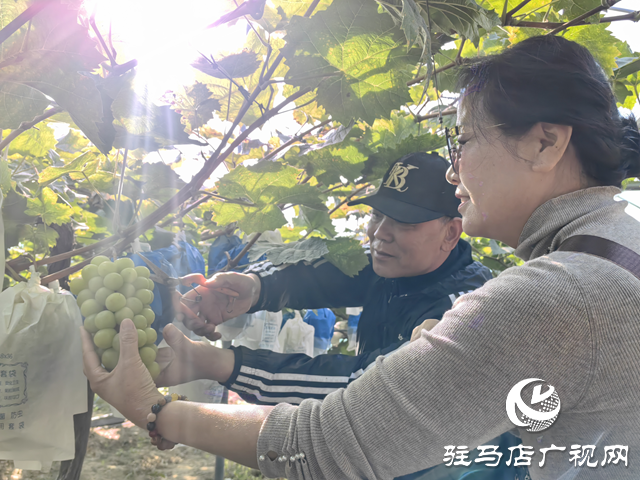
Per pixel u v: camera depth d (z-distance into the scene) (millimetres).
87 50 730
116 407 924
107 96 792
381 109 1138
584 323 678
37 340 919
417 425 737
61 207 1310
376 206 1525
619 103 1553
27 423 912
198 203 1485
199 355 1174
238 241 2023
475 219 951
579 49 861
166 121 990
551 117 811
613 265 716
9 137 1055
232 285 1547
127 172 1321
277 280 1657
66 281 1444
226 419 879
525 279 735
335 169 1539
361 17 1001
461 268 1636
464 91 928
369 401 774
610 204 829
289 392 1216
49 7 698
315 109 1506
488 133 871
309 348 2291
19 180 1353
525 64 828
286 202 1360
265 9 1246
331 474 786
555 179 861
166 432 889
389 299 1681
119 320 945
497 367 704
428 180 1520
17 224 1269
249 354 1241
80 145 1603
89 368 933
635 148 892
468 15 1059
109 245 1120
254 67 1187
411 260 1547
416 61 1074
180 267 1603
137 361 919
